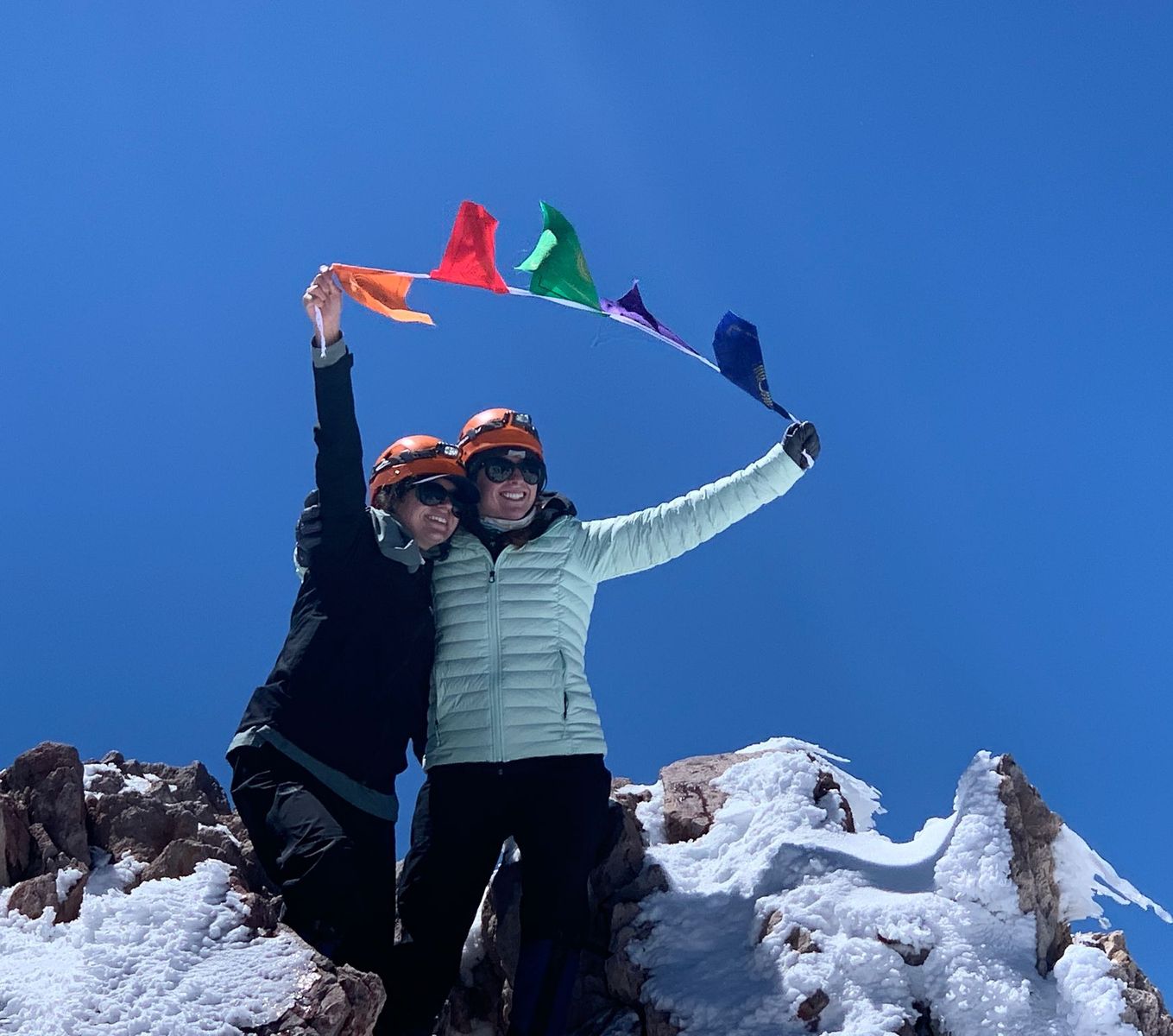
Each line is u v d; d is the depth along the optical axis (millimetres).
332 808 3430
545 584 3744
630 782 4688
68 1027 2760
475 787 3600
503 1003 3820
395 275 3619
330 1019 2904
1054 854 3859
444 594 3752
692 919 3752
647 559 3846
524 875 3543
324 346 3475
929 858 3871
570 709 3668
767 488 3879
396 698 3586
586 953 3848
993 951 3594
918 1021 3455
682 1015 3484
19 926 3172
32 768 3580
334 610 3523
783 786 4211
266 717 3467
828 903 3652
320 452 3500
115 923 3150
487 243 3721
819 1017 3381
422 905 3520
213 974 2990
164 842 3607
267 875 3486
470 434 3834
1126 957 3682
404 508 3740
